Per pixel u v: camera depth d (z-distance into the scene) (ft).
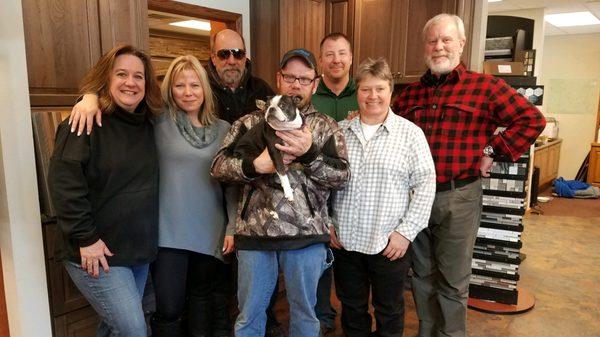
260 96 7.68
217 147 5.81
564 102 24.25
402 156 5.79
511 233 8.87
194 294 6.39
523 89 9.12
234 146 5.32
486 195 8.96
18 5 5.24
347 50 7.48
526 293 9.75
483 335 7.98
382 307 6.25
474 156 6.31
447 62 6.36
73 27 6.44
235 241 5.25
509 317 8.71
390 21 10.48
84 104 4.91
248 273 5.11
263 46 11.05
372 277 6.21
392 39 10.52
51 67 6.25
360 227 5.88
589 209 18.56
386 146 5.81
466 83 6.40
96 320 6.35
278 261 5.22
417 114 6.70
